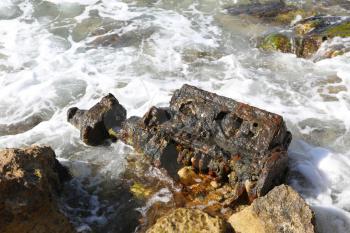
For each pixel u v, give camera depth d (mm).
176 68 3621
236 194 2393
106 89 3422
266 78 3459
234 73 3527
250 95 3279
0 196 2098
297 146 2838
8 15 4449
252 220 2219
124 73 3600
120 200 2545
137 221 2422
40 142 2990
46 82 3535
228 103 2584
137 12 4441
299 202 2166
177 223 2189
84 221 2432
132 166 2717
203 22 4242
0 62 3770
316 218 2359
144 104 3236
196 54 3781
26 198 2148
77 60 3775
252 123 2500
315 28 3920
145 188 2588
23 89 3477
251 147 2455
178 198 2502
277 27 4082
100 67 3682
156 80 3490
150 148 2641
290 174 2631
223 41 3951
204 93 2662
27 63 3756
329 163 2684
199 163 2523
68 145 2941
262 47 3822
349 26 3832
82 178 2689
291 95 3271
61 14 4449
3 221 2096
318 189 2541
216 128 2570
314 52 3705
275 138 2443
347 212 2395
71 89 3455
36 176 2252
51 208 2225
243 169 2408
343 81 3373
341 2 4438
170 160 2623
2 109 3307
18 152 2346
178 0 4625
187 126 2637
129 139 2754
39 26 4277
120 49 3898
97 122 2830
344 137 2900
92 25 4262
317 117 3064
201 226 2172
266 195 2232
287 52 3752
